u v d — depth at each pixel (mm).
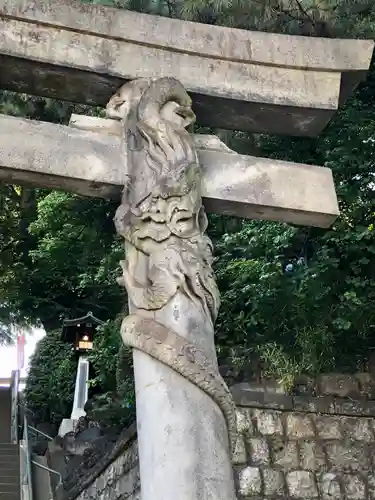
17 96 8398
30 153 3775
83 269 13414
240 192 4074
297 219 4273
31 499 9438
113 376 11617
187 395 3277
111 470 7773
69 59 3990
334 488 6402
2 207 12500
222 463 3199
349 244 7301
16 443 11898
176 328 3428
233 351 7402
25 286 15023
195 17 6391
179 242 3668
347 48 4477
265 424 6527
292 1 6379
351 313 7129
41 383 16250
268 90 4305
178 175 3738
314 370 7055
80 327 14578
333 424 6707
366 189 7336
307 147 7812
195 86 4172
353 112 7441
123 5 6367
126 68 4098
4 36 3918
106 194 4004
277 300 7355
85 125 4000
